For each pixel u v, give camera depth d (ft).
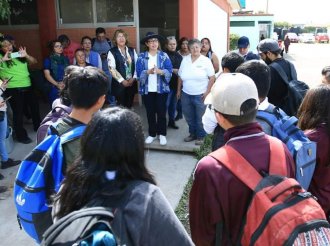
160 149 16.70
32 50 25.17
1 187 12.79
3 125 14.08
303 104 7.27
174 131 18.63
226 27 44.32
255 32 77.05
